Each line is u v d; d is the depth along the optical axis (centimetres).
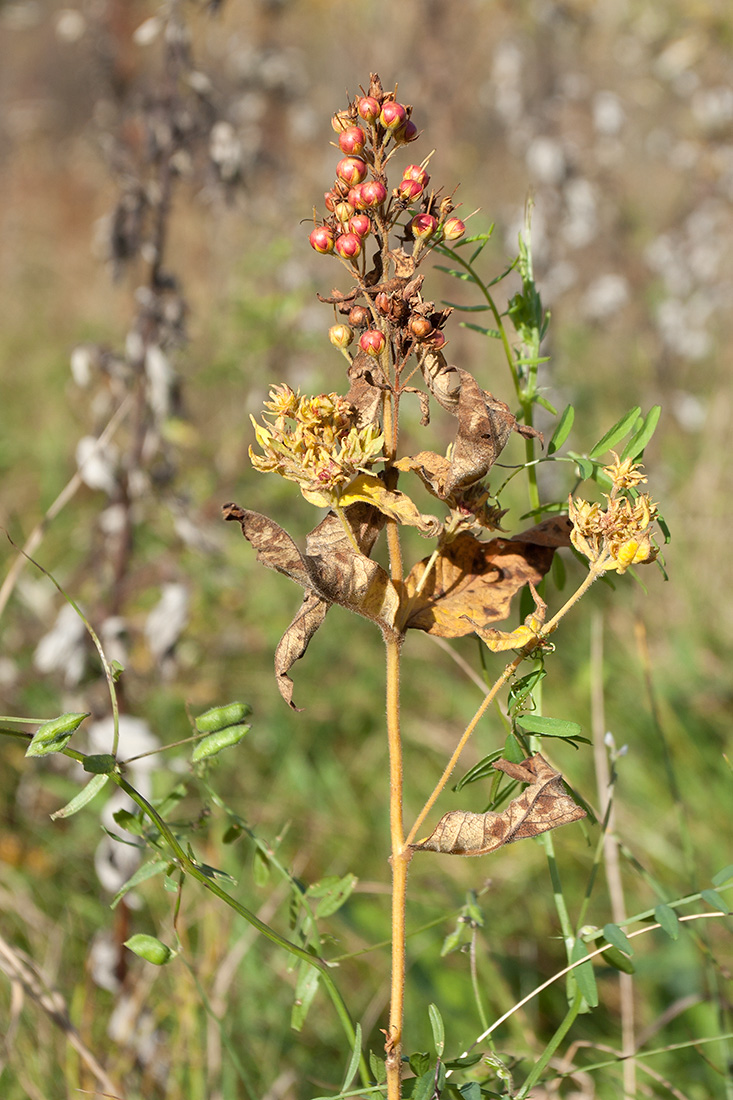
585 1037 230
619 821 288
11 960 189
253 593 397
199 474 341
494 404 117
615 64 614
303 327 418
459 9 561
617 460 131
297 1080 212
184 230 536
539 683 144
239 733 130
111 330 597
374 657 385
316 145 580
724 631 377
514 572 131
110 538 277
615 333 581
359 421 124
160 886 261
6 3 437
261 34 585
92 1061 183
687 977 239
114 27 385
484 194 575
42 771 306
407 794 320
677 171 631
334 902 150
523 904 274
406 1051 220
